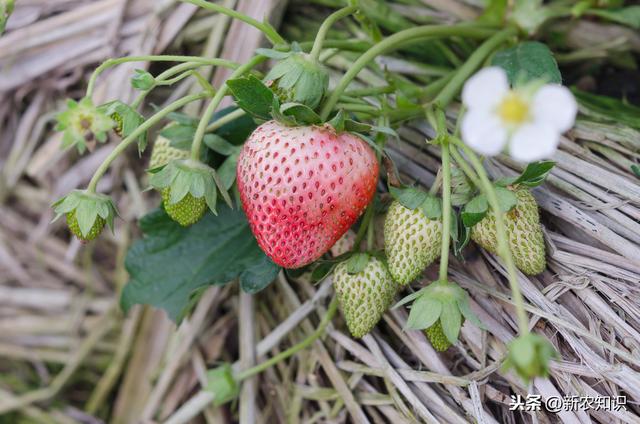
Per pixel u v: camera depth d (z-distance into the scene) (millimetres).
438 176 252
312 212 245
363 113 283
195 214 255
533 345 206
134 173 354
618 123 295
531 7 318
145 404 345
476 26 315
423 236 247
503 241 223
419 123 298
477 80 200
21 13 341
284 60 244
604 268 259
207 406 331
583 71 344
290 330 311
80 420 370
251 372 308
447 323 235
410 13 333
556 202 269
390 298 262
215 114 289
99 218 253
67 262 379
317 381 302
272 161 244
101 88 333
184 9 325
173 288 300
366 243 283
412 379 273
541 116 197
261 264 282
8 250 380
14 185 366
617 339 253
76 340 379
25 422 374
